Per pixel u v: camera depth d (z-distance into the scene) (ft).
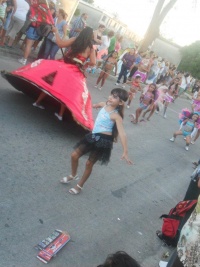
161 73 47.09
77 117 14.15
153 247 10.82
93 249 9.43
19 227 8.86
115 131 10.48
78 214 10.56
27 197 10.11
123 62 32.48
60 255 8.63
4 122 13.73
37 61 15.19
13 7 21.72
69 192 11.36
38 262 8.09
